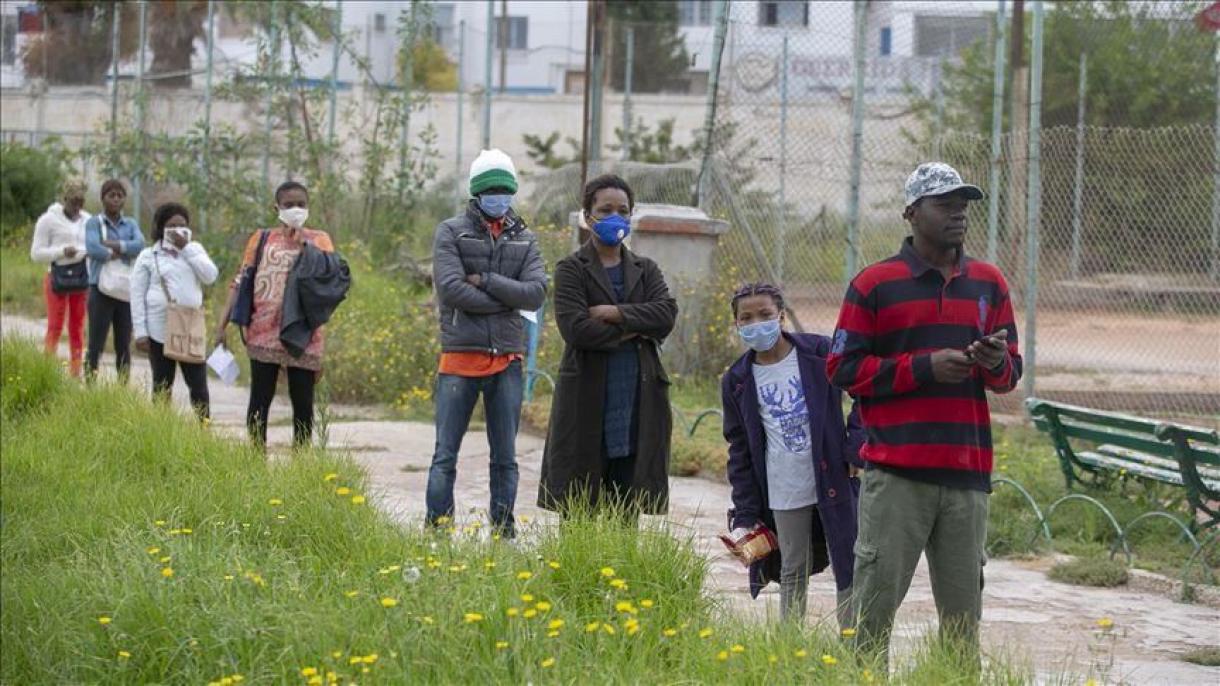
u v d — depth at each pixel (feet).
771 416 25.38
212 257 75.97
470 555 26.43
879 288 21.81
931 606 31.12
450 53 192.54
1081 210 71.61
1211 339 67.62
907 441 21.68
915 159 77.05
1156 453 36.09
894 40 125.18
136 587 24.91
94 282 52.26
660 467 29.58
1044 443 48.24
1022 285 70.90
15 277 92.32
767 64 100.07
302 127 91.50
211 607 24.17
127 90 109.19
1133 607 31.73
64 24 125.49
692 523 36.04
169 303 44.09
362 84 107.76
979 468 21.90
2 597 26.23
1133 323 70.85
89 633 24.17
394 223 87.61
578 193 75.61
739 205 69.00
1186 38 97.40
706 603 25.17
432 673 21.83
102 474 35.81
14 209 112.16
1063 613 31.07
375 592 24.75
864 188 90.22
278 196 39.11
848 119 99.04
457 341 32.71
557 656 21.97
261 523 30.17
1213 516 34.68
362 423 53.31
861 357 21.85
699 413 51.44
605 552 25.72
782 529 25.66
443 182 102.73
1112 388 57.26
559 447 29.58
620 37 135.03
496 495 33.19
